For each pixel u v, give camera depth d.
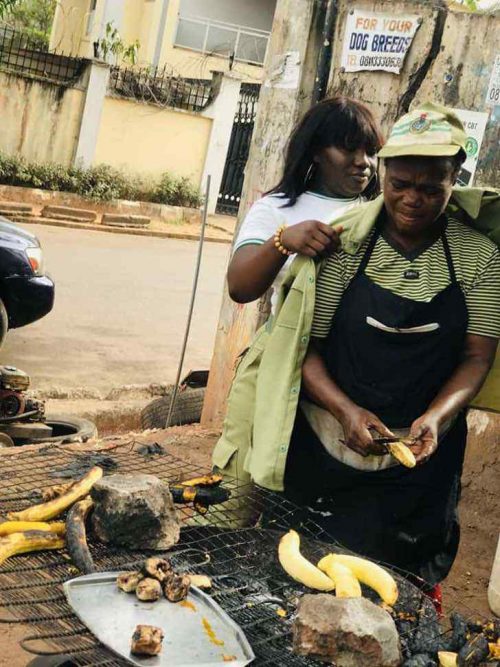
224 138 20.12
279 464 2.86
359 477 2.91
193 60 26.33
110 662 2.05
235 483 3.19
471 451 4.99
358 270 2.81
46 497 2.80
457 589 4.27
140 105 19.16
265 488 3.00
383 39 5.13
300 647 2.15
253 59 27.09
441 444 2.96
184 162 19.98
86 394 7.77
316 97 5.36
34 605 2.21
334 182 3.32
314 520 3.00
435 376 2.82
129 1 25.98
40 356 8.72
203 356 9.45
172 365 8.99
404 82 5.10
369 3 5.16
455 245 2.81
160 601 2.29
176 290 12.58
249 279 2.99
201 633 2.20
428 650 2.28
